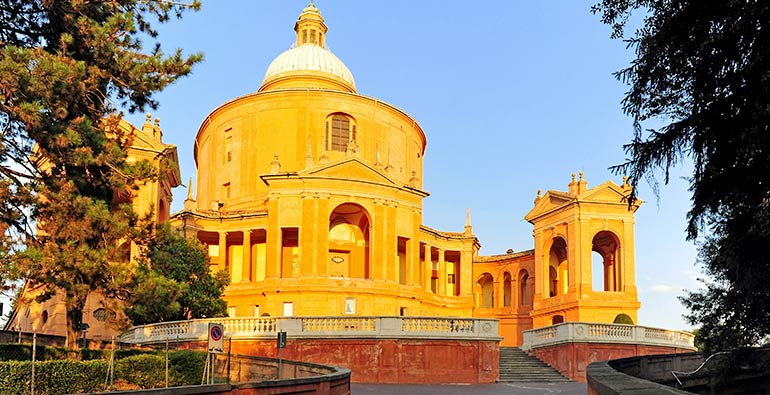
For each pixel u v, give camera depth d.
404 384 30.11
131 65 20.31
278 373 23.80
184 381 23.69
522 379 33.59
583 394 25.98
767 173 10.91
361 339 31.05
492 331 31.89
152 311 22.08
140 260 22.70
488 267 65.38
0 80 17.14
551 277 61.53
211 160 59.06
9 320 46.56
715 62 10.74
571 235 53.59
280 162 55.16
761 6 9.84
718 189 11.40
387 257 48.38
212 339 18.14
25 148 19.75
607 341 35.97
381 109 58.16
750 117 10.54
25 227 19.77
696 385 26.66
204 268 38.62
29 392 16.81
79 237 19.20
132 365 21.50
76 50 20.20
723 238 14.76
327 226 47.34
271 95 56.41
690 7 10.83
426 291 54.88
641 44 11.79
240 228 51.72
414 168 61.97
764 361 22.06
